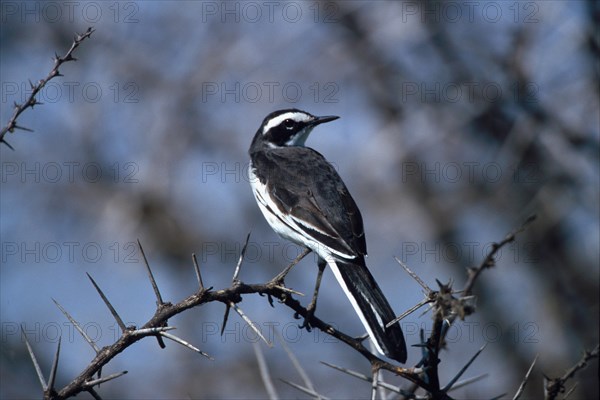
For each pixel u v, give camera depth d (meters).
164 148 14.65
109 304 5.70
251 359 14.02
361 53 14.82
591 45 12.70
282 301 6.65
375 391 5.89
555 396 5.80
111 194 14.70
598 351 5.77
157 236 14.54
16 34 14.86
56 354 5.41
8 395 12.55
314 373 13.74
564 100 12.98
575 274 14.84
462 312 4.70
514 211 14.71
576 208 13.59
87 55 14.91
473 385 13.80
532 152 13.80
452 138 14.68
